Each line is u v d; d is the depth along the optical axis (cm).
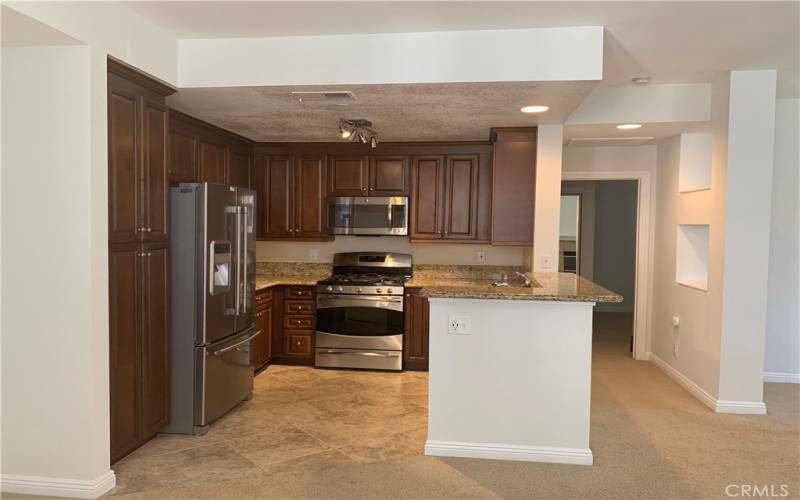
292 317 557
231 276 405
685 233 519
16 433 288
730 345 423
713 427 392
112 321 302
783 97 492
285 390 476
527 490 295
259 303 523
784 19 307
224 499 284
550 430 331
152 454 341
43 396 285
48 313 282
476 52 326
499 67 325
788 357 511
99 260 284
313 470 319
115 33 290
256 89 352
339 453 343
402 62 332
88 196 275
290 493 291
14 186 281
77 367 282
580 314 327
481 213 557
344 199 570
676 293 521
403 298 538
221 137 502
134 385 327
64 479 286
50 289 281
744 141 414
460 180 559
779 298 508
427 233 565
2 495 288
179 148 427
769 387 493
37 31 253
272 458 336
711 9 293
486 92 353
